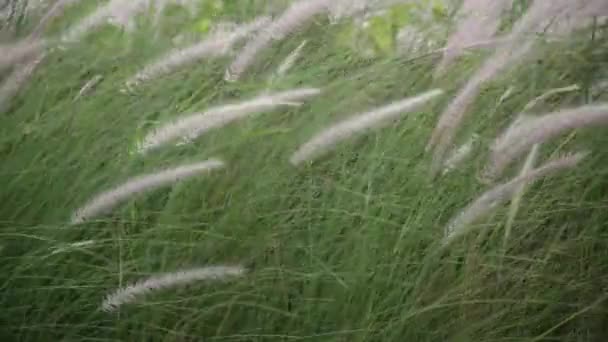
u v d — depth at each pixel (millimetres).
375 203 1433
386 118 1420
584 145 1502
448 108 1462
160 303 1390
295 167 1454
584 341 1413
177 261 1412
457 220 1390
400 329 1377
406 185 1446
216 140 1496
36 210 1433
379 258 1403
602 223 1444
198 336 1382
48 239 1390
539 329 1419
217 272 1360
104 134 1504
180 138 1440
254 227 1427
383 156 1463
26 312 1403
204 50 1534
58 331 1388
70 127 1506
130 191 1392
